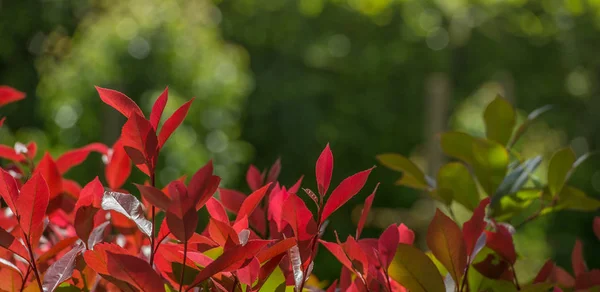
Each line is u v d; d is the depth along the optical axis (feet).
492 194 3.46
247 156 27.96
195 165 23.62
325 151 2.31
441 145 3.54
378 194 44.06
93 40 26.27
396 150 47.78
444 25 48.60
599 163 47.01
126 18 27.45
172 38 27.27
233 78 28.14
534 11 50.72
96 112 24.71
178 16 28.81
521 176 3.46
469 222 2.49
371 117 46.52
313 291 2.74
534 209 17.67
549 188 3.54
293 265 2.28
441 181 3.48
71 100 24.67
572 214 38.93
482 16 50.11
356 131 45.73
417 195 42.04
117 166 3.20
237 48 44.45
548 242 38.29
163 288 1.98
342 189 2.30
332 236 38.70
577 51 50.80
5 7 31.30
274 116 43.78
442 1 48.62
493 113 3.74
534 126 54.03
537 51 51.88
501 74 51.75
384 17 47.91
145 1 28.43
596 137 51.72
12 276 2.43
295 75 45.62
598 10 49.80
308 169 43.83
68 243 2.45
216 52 28.66
